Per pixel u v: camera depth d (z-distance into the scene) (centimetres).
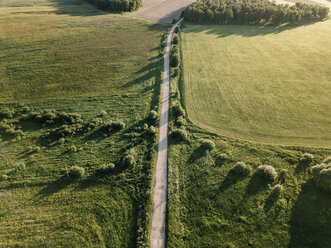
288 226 2984
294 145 4234
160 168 3900
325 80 6366
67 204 3375
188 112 5278
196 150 4222
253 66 7262
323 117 4950
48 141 4475
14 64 7231
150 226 3078
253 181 3575
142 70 7075
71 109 5384
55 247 2886
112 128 4750
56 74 6794
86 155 4169
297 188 3416
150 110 5341
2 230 3064
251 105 5441
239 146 4281
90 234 3017
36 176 3788
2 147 4356
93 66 7275
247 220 3080
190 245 2864
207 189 3497
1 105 5466
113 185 3616
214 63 7531
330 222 2958
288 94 5806
